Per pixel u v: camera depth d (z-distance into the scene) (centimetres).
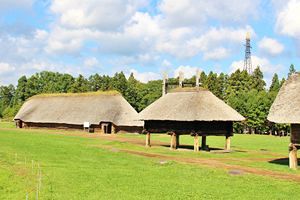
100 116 9275
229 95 14362
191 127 5456
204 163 4206
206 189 2816
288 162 4453
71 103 10238
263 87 16238
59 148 5262
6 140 6338
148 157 4628
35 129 10125
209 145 6994
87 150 5112
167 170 3619
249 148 6338
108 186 2839
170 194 2631
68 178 3081
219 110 5419
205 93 5691
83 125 9456
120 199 2461
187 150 5519
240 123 12250
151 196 2562
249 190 2814
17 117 10756
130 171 3519
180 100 5753
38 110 10656
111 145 5956
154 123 5934
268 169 3853
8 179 2953
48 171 3359
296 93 4084
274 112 4053
